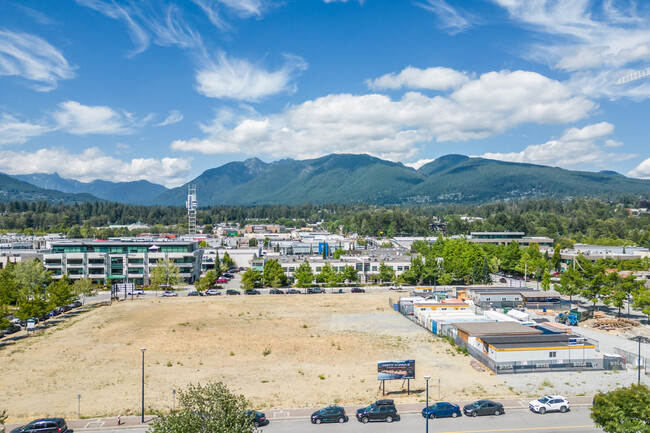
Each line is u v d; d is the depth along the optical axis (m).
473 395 67.00
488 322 101.81
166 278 177.50
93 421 58.00
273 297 160.25
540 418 58.72
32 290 146.88
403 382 72.69
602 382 72.69
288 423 57.47
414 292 163.75
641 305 112.44
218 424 37.53
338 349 93.69
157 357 88.31
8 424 57.34
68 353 90.62
